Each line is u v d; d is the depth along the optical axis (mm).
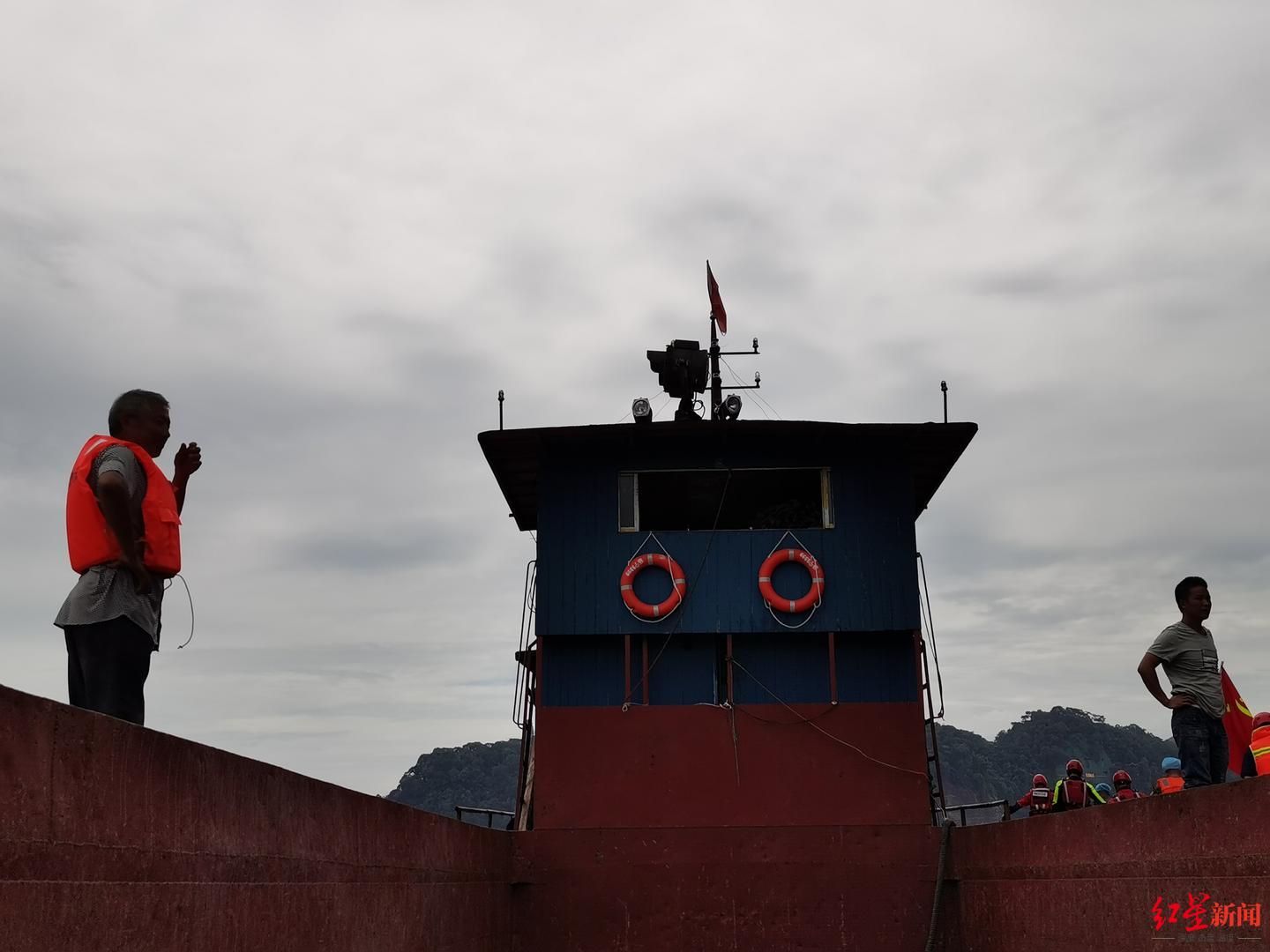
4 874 5227
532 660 21594
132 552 6863
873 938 17500
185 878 7066
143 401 7441
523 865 17984
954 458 20406
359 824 10555
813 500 20203
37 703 5512
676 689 19078
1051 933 12812
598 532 19484
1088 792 15898
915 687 18953
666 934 17688
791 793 18406
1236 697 11945
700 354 21953
